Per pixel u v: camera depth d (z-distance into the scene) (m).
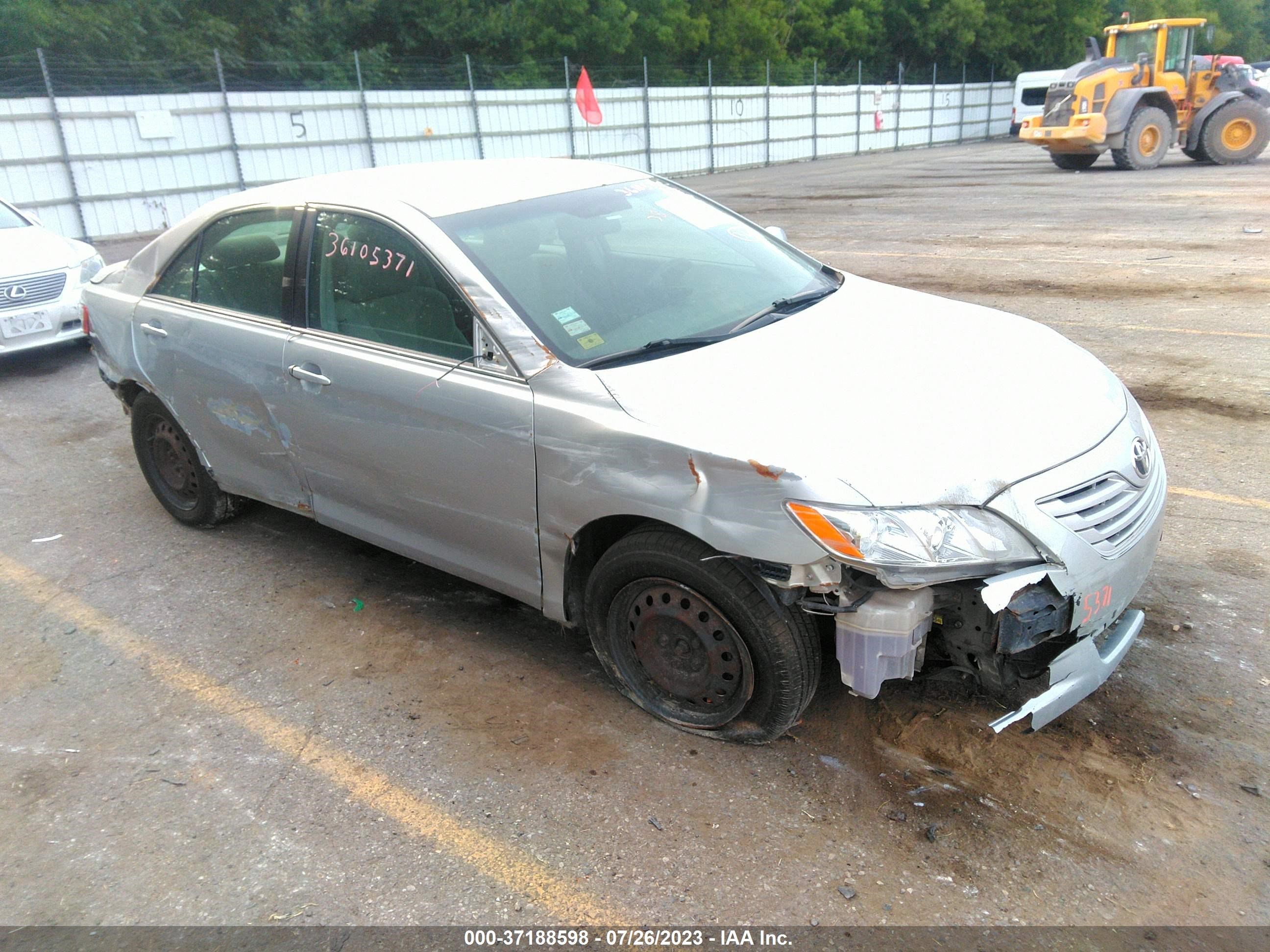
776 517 2.46
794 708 2.73
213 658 3.57
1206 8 63.59
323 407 3.54
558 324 3.07
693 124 29.91
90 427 6.39
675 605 2.83
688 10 38.78
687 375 2.85
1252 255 9.70
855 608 2.48
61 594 4.12
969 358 3.01
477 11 32.44
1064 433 2.67
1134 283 8.81
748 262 3.76
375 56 29.73
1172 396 5.77
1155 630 3.38
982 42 50.25
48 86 18.11
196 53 26.58
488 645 3.57
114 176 19.28
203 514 4.60
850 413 2.63
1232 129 19.14
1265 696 2.99
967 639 2.54
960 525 2.39
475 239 3.27
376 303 3.40
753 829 2.58
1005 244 11.47
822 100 34.41
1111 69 19.33
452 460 3.16
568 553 2.98
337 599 3.96
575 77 33.53
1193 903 2.28
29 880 2.55
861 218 15.10
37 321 7.75
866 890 2.37
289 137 21.69
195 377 4.09
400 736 3.06
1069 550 2.46
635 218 3.74
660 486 2.65
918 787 2.70
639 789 2.76
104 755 3.05
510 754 2.94
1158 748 2.79
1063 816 2.57
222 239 4.07
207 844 2.65
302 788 2.85
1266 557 3.84
